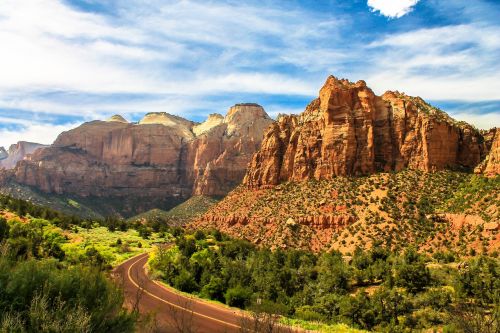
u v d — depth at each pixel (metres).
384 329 44.56
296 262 90.25
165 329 25.31
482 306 45.09
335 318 50.22
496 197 99.38
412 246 98.50
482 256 75.50
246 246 106.56
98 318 17.05
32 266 17.73
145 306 34.47
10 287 16.08
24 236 57.12
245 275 60.12
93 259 54.12
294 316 43.38
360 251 96.69
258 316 20.56
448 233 98.75
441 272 68.69
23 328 14.45
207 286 48.84
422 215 109.31
